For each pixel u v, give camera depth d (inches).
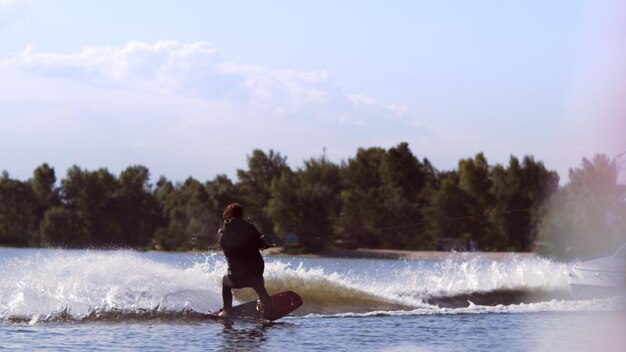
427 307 1010.7
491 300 1112.8
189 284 938.1
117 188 7534.5
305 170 7682.1
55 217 7150.6
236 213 863.7
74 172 7470.5
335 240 6461.6
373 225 6579.7
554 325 828.0
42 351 606.2
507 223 6929.1
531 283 1242.6
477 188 7209.6
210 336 714.2
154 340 680.4
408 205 6756.9
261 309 852.6
